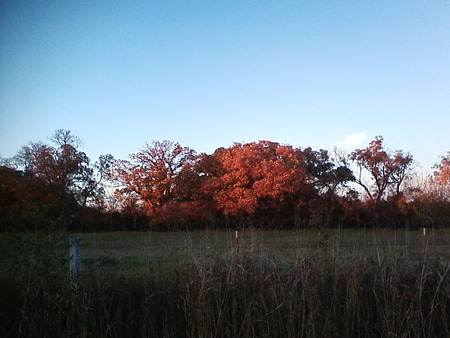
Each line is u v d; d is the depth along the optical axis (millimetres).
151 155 41125
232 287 7613
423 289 7758
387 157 43219
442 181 19234
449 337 7348
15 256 7242
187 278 7688
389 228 10625
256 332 7352
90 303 7406
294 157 41188
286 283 7598
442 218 12148
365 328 7566
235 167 39156
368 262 8109
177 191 39031
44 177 31859
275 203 35531
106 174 38656
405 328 7285
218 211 37438
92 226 15500
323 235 8836
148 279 7945
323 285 7762
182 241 9750
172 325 7438
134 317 7688
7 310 7238
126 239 12117
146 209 34125
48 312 7273
